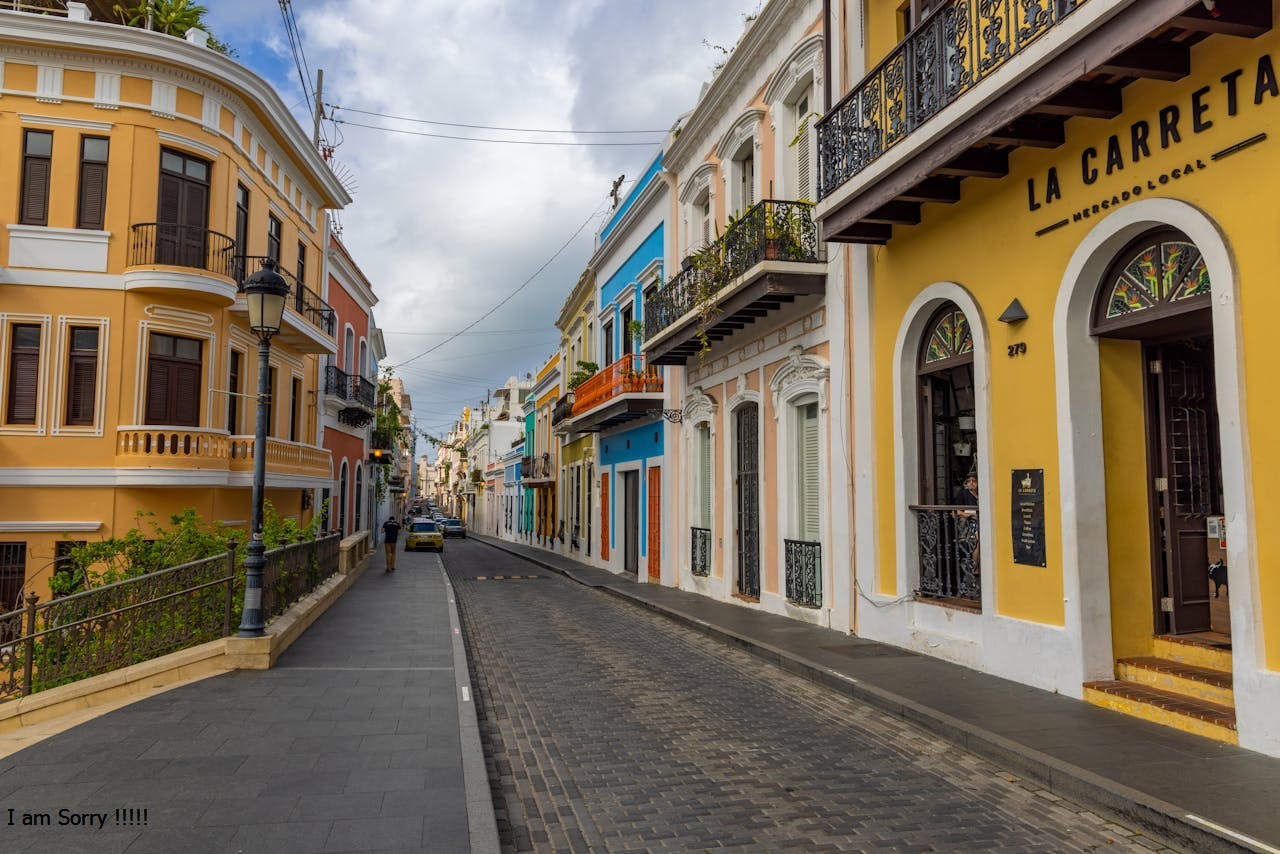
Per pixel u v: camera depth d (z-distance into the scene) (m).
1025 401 7.36
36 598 7.66
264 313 8.74
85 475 14.47
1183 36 5.70
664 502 17.58
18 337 14.57
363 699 6.98
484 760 5.41
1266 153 5.25
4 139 14.55
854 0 10.20
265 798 4.60
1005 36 7.06
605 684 8.21
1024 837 4.38
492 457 62.19
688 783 5.27
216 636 8.75
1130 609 6.80
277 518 14.34
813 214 10.49
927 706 6.55
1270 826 4.05
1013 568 7.49
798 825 4.56
